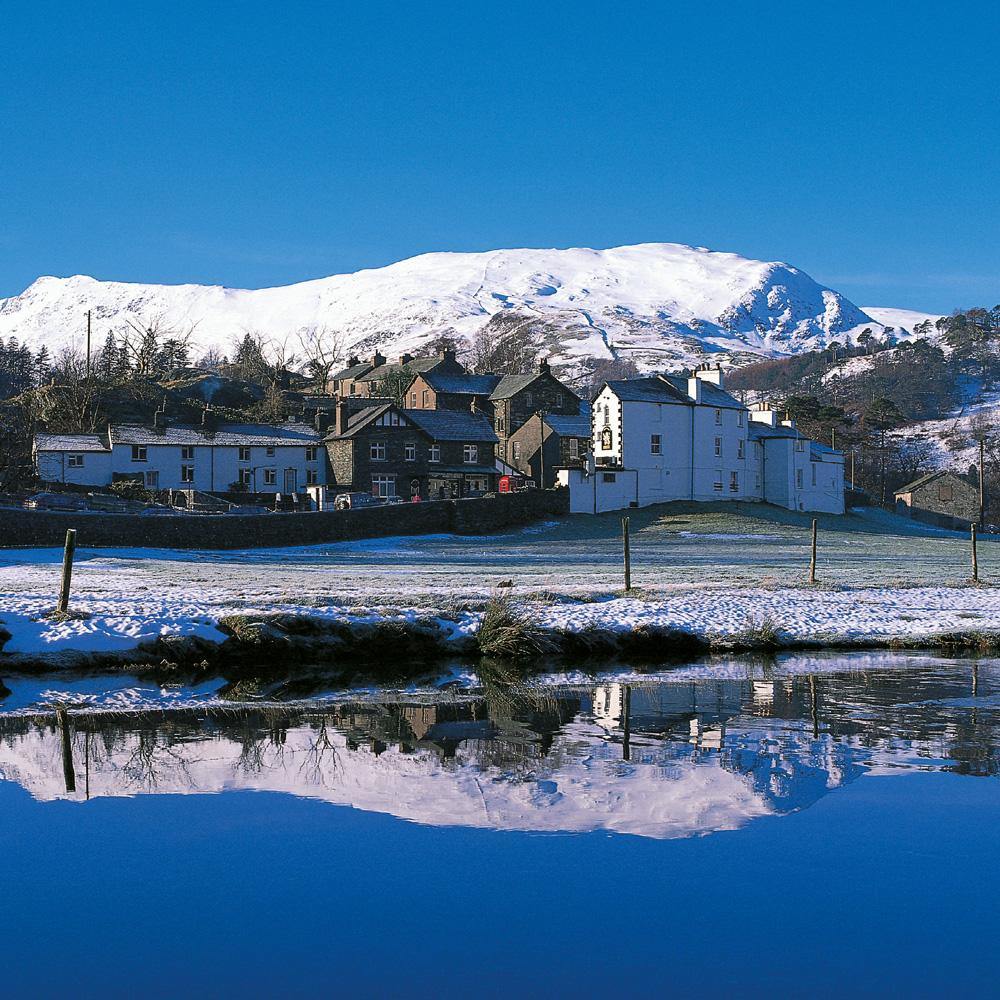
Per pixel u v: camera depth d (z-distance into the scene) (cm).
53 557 5784
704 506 10412
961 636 3559
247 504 9756
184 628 3136
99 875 1422
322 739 2167
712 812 1669
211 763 1969
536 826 1616
